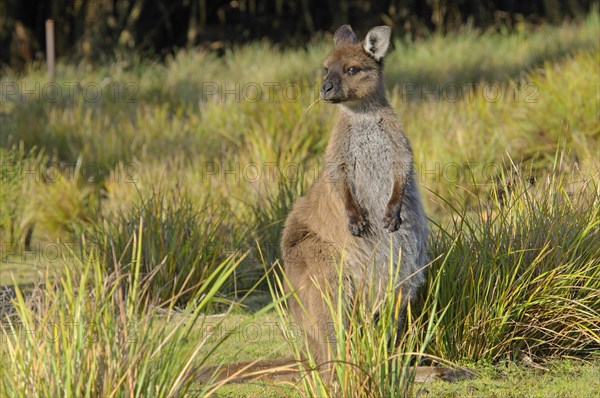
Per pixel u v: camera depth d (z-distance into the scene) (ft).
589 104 53.11
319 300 26.48
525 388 26.27
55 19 121.60
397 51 99.40
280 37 127.34
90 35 114.93
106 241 39.09
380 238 27.61
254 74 92.22
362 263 27.25
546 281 28.53
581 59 61.46
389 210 26.71
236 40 125.80
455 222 30.35
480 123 57.57
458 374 27.22
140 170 56.03
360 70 28.30
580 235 29.66
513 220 31.60
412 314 28.30
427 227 28.94
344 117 28.86
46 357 20.75
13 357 21.09
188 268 37.32
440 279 28.55
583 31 92.48
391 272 24.79
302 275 27.66
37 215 53.11
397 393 22.29
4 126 68.80
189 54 108.99
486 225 30.76
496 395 25.77
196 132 66.08
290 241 28.68
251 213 44.32
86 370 20.39
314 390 22.61
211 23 132.26
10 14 121.60
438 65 89.40
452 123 59.57
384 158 28.19
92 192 55.57
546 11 121.08
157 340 21.71
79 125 67.36
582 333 29.07
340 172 28.09
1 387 21.02
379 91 28.43
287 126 59.47
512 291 28.76
